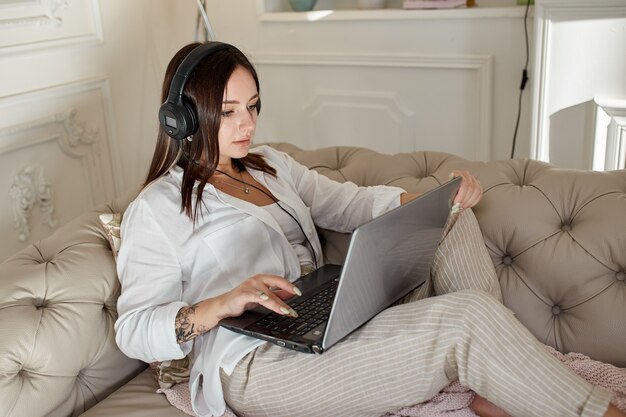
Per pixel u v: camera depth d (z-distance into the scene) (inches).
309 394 48.1
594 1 83.5
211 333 52.4
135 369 58.0
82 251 55.7
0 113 84.7
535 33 88.6
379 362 46.0
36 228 91.9
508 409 44.0
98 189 101.4
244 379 50.3
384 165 67.4
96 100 99.7
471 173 62.4
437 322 44.9
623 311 52.6
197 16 116.8
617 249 53.4
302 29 113.4
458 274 55.0
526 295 56.7
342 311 44.3
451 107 106.0
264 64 118.8
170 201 53.9
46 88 90.2
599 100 87.4
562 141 92.0
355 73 111.9
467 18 100.0
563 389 42.2
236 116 53.8
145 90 110.3
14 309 49.5
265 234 56.5
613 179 57.6
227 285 54.3
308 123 119.0
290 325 48.6
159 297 51.4
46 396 48.7
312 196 63.6
